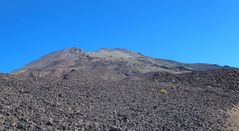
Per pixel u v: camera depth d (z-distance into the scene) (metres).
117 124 20.28
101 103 26.30
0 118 16.53
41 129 16.14
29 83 29.19
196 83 53.97
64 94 27.02
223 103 34.88
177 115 26.00
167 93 38.47
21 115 17.80
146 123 21.92
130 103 28.53
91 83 37.31
